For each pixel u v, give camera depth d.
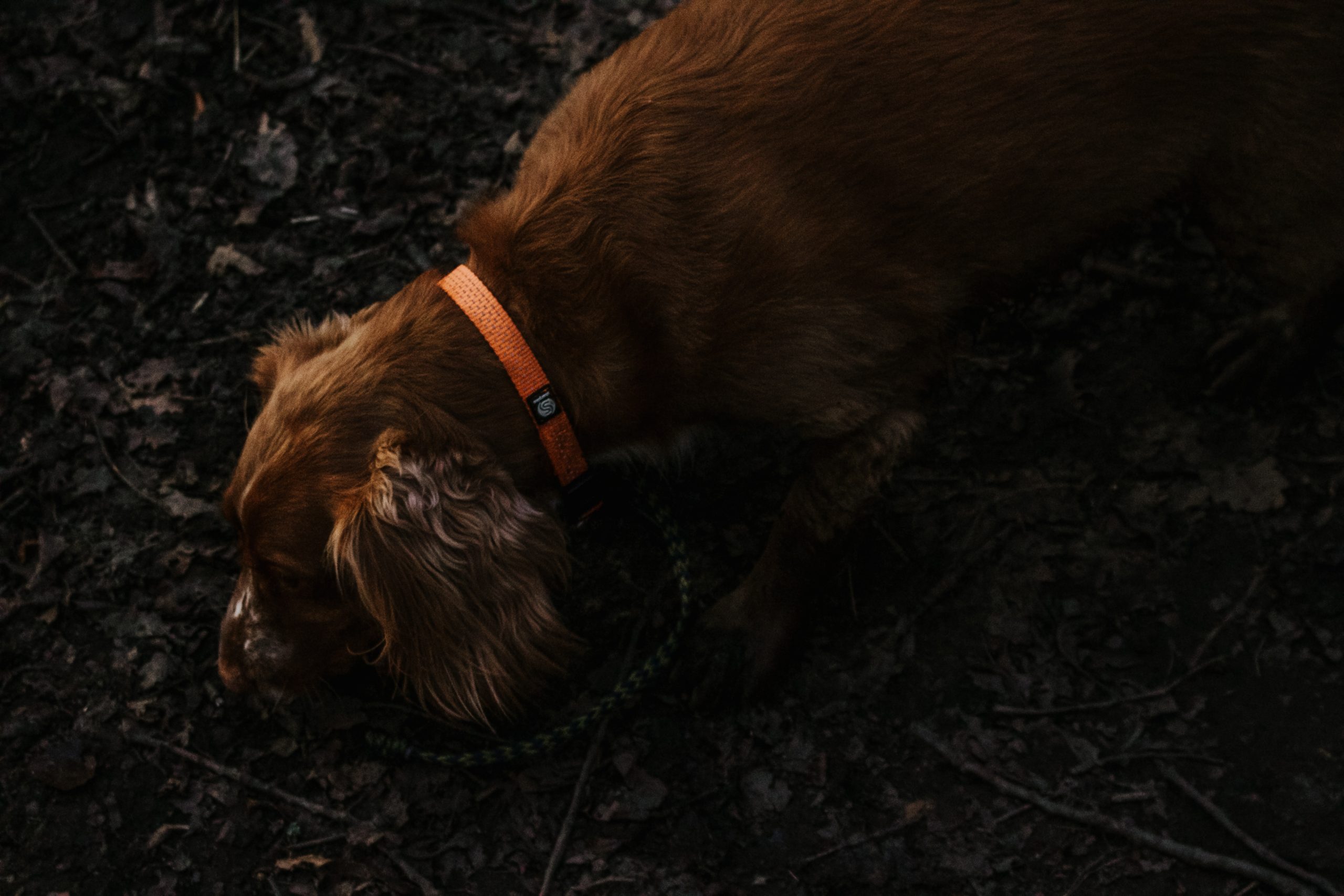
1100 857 2.01
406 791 2.02
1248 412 2.23
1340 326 2.23
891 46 1.85
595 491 1.90
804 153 1.84
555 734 2.01
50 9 2.47
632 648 2.08
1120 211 1.97
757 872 2.00
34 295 2.28
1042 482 2.20
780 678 2.08
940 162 1.86
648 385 1.86
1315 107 1.93
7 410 2.21
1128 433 2.22
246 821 2.01
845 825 2.02
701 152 1.83
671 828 2.01
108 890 1.97
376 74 2.43
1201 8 1.89
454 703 1.85
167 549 2.13
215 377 2.23
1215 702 2.09
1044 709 2.08
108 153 2.37
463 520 1.80
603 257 1.83
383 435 1.80
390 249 2.31
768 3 1.87
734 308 1.84
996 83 1.87
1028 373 2.26
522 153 2.37
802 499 2.00
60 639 2.09
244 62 2.43
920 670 2.10
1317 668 2.10
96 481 2.17
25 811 2.00
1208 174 2.00
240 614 1.89
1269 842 2.02
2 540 2.13
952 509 2.19
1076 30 1.87
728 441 2.20
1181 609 2.13
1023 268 1.96
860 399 1.92
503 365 1.83
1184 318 2.29
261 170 2.35
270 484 1.80
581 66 2.44
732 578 2.13
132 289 2.28
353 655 1.92
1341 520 2.17
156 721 2.05
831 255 1.85
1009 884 2.00
